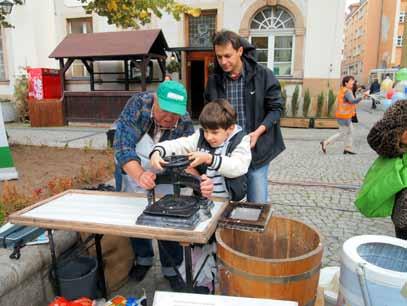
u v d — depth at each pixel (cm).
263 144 279
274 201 475
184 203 185
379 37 5619
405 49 801
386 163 203
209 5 1215
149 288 274
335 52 1159
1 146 475
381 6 5516
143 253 281
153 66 1263
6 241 236
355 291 156
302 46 1183
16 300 219
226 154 215
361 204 213
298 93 1197
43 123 1204
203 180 189
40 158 637
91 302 222
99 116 1185
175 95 211
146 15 552
